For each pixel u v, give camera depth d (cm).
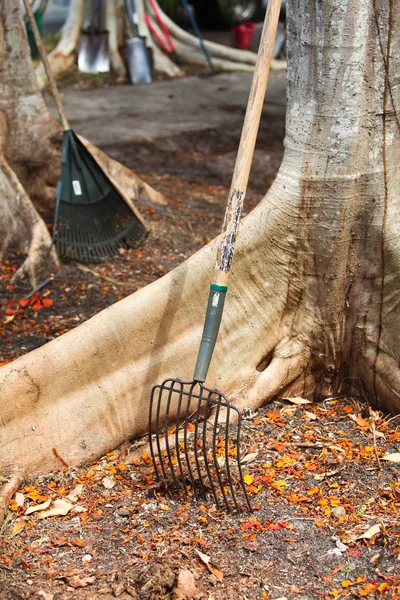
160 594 218
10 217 466
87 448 287
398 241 289
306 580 223
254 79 265
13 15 470
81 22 1085
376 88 274
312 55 274
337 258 296
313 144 284
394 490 256
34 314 407
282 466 275
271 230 299
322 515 250
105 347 287
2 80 479
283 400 320
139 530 247
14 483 266
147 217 521
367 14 264
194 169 689
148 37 1070
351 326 308
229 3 1363
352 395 320
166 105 912
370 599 214
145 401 297
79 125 817
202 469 276
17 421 274
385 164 283
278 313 313
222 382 308
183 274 298
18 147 492
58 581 225
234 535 241
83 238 467
